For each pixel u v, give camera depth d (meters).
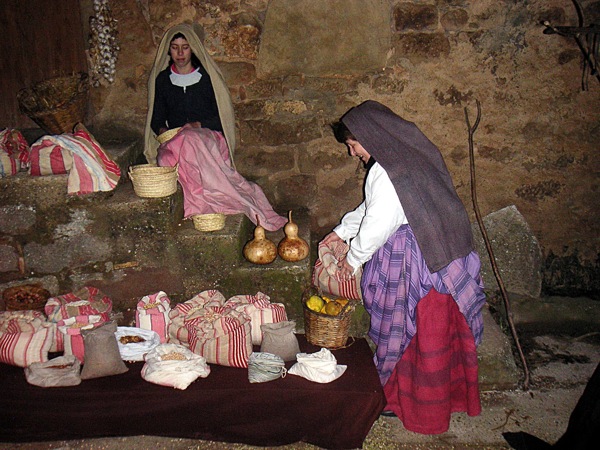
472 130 3.78
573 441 2.29
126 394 2.84
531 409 3.17
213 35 3.83
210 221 3.41
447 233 2.78
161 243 3.43
